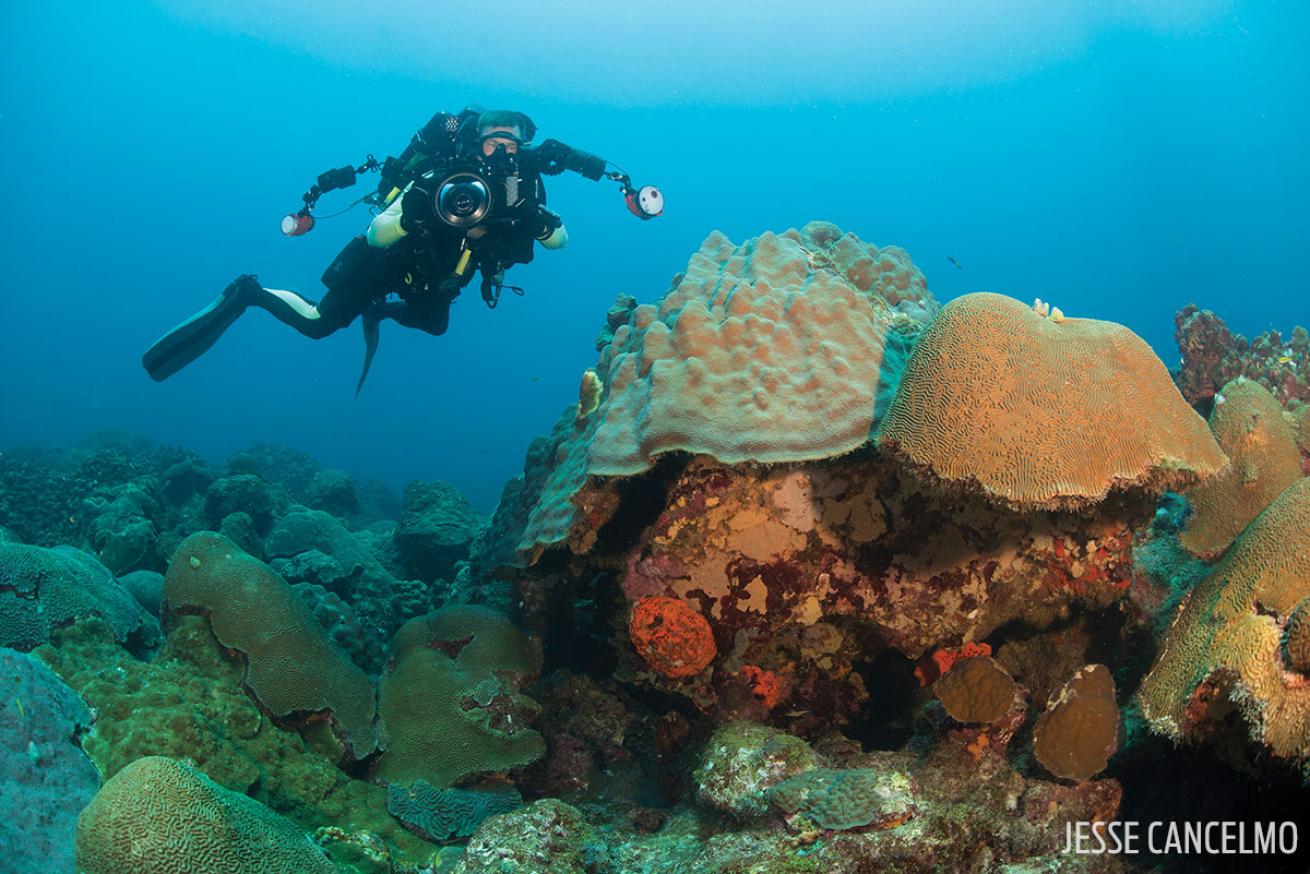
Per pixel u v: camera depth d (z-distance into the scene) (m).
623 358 4.61
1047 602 3.95
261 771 3.97
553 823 3.25
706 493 3.94
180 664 4.34
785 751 3.26
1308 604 2.44
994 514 3.79
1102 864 2.77
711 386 3.92
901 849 2.72
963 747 3.13
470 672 4.82
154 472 13.40
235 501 9.45
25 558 4.25
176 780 2.76
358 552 9.14
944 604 3.90
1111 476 2.83
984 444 2.87
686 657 3.93
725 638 4.07
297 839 3.12
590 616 4.75
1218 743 2.75
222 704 4.12
